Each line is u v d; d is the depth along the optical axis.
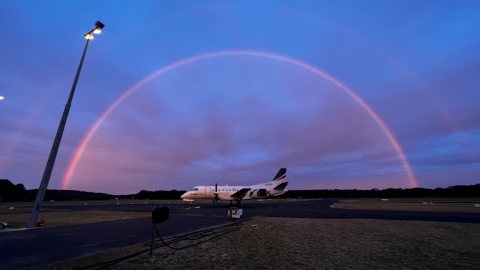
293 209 33.53
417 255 8.34
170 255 8.22
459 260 7.73
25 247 9.50
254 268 6.81
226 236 11.97
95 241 10.69
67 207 41.75
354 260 7.68
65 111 17.38
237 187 43.50
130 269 6.68
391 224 16.55
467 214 24.23
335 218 20.80
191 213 26.47
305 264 7.22
